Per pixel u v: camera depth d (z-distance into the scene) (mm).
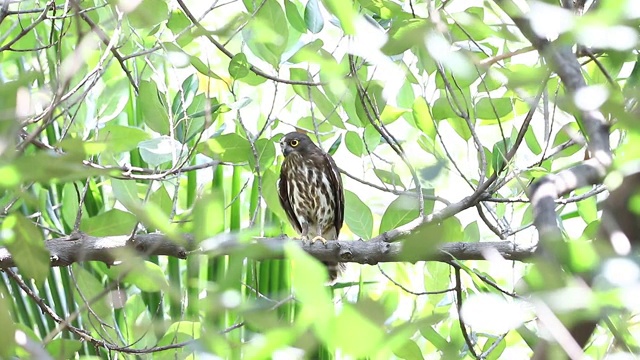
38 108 8586
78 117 10617
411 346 6469
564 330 2713
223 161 9883
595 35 2818
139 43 10227
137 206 3229
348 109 10641
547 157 9305
